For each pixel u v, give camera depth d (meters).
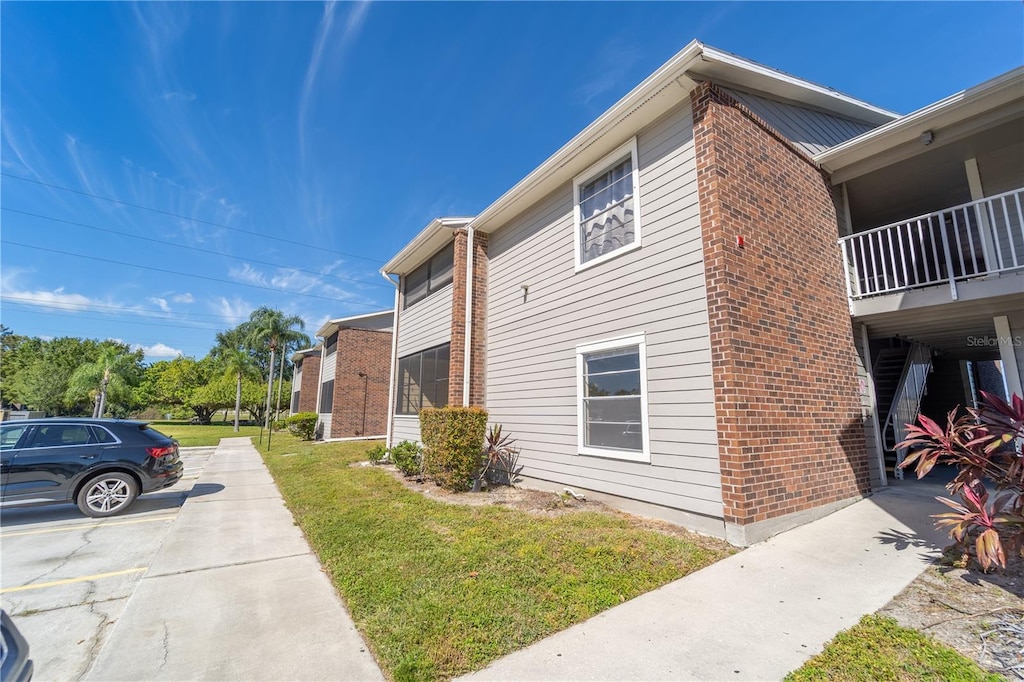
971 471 3.88
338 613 3.34
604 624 3.07
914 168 7.46
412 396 12.62
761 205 5.91
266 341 29.69
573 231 7.76
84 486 6.50
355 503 6.94
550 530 5.20
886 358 9.62
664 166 6.16
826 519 5.51
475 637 2.89
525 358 8.65
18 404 32.00
